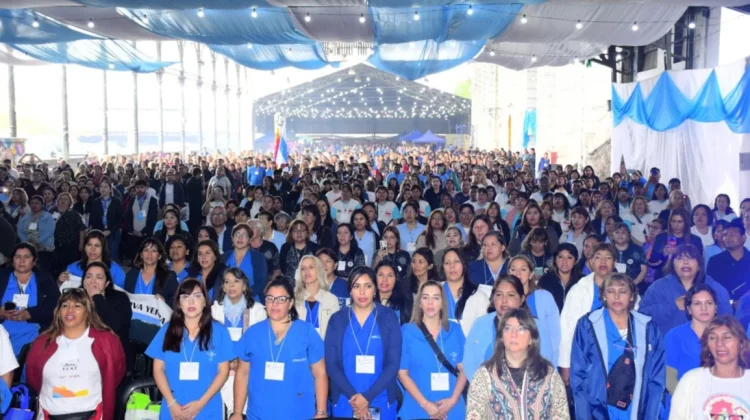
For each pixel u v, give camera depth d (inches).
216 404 185.9
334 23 546.3
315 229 361.7
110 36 617.9
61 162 765.9
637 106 669.3
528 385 140.3
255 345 182.1
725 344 144.4
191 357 182.2
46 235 367.6
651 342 173.8
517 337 140.1
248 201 474.9
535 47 707.4
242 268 268.7
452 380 187.3
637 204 381.7
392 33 557.3
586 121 954.1
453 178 729.6
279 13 531.8
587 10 516.7
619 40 596.1
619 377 172.2
